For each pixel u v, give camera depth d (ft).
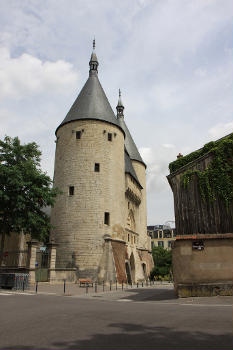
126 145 155.84
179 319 24.09
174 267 51.19
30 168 73.31
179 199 53.26
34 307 31.96
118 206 100.73
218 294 44.04
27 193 70.59
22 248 109.81
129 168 128.67
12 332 19.36
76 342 16.74
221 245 47.14
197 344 16.14
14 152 74.28
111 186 99.30
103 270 86.79
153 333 18.93
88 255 88.48
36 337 17.97
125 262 98.37
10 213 69.51
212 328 20.26
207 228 50.03
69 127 103.96
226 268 46.01
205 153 55.77
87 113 103.50
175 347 15.57
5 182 68.59
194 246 47.85
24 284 58.95
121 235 98.99
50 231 94.94
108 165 100.68
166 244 278.26
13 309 30.27
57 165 103.71
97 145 100.32
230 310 29.37
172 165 64.69
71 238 90.74
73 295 51.21
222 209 50.42
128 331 19.58
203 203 51.70
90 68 120.26
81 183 95.86
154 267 155.53
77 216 92.63
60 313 27.58
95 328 20.59
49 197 73.56
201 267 46.80
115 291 62.39
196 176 53.72
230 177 51.42
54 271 77.71
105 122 104.42
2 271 75.41
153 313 27.76
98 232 91.35
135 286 86.84
